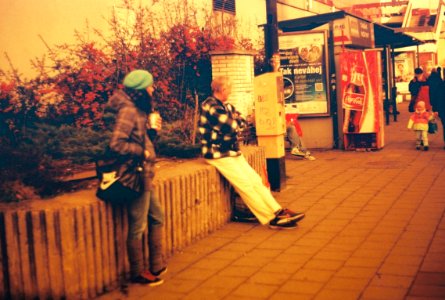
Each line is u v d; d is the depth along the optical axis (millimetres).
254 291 4625
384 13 30250
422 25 33188
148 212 4930
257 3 16562
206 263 5426
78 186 5438
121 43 9867
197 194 6211
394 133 16297
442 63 37969
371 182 9086
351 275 4883
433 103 13352
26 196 4883
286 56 13297
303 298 4414
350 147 13055
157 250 4949
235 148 6664
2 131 7699
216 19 13648
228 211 6988
